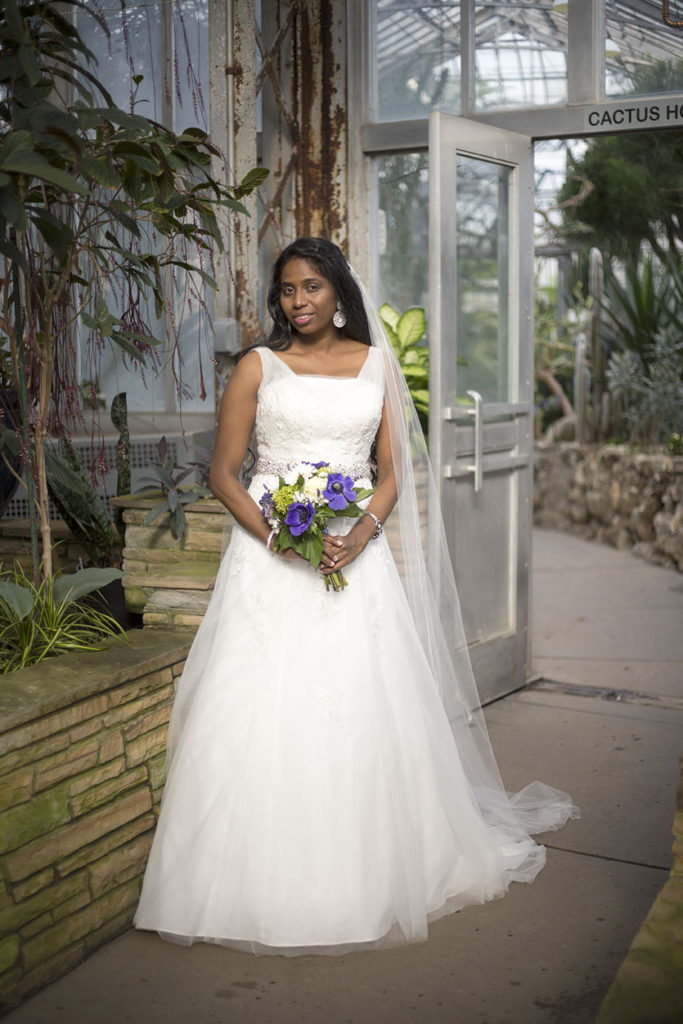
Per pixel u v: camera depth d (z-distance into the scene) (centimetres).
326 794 236
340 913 234
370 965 235
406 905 241
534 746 380
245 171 360
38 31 272
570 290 961
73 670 243
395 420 269
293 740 239
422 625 280
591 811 322
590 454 880
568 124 411
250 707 243
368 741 242
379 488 266
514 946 243
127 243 356
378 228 459
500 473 426
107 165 242
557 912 259
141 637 279
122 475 341
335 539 245
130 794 249
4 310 275
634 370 818
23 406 274
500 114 423
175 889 240
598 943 243
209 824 239
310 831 235
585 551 819
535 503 959
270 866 234
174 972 231
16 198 227
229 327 368
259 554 254
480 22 421
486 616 426
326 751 238
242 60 353
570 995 221
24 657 254
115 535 343
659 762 362
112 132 264
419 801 254
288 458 257
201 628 261
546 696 443
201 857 238
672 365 769
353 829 237
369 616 252
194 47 382
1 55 246
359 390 257
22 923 216
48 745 221
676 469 735
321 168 445
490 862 269
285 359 261
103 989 224
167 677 262
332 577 246
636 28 404
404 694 254
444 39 427
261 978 229
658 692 448
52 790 224
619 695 443
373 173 451
